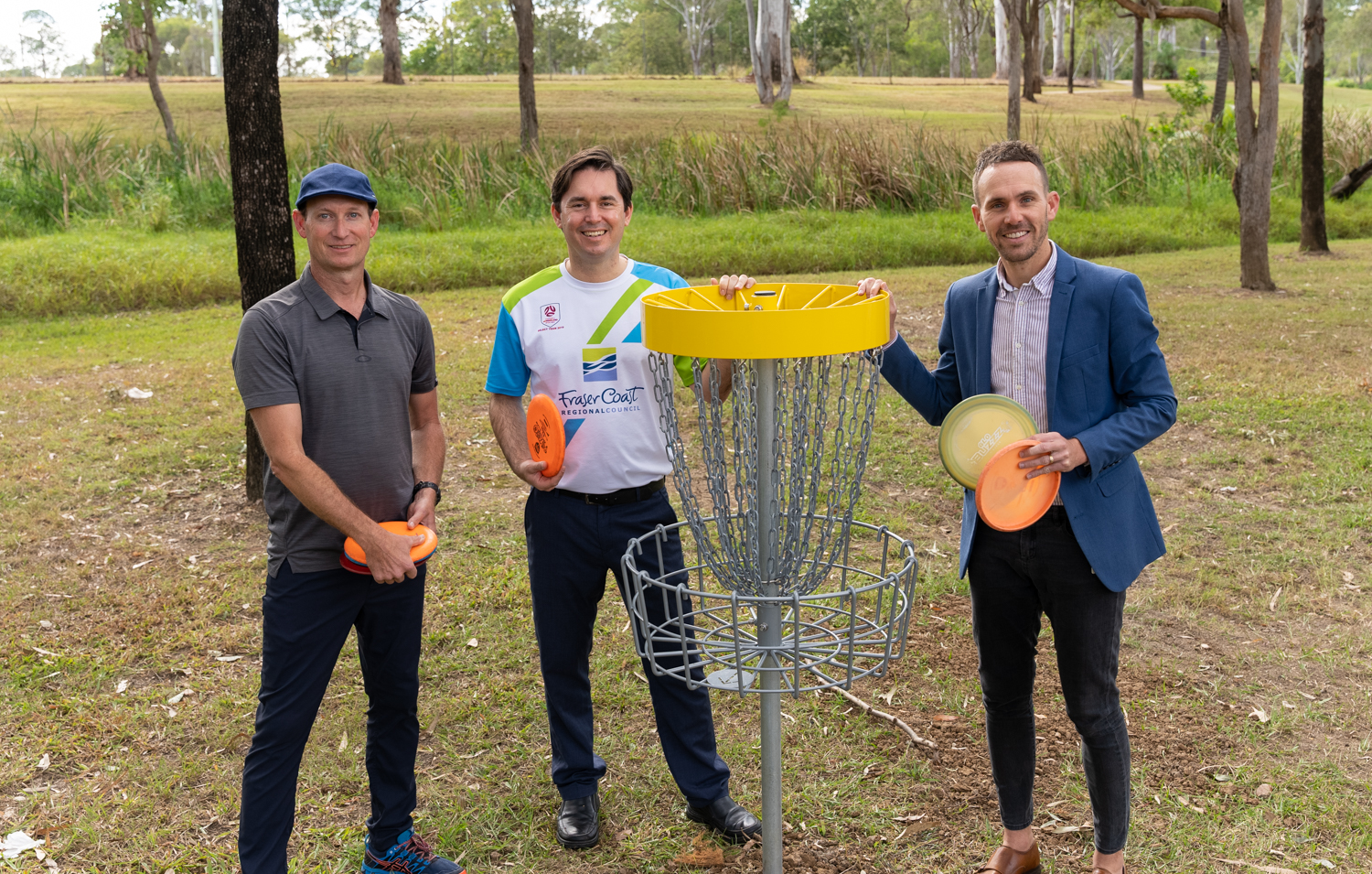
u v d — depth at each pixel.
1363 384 7.55
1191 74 21.75
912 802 3.16
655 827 3.07
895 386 2.73
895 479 6.11
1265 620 4.30
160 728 3.62
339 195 2.40
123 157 18.11
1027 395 2.49
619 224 2.77
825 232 15.30
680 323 1.80
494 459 6.65
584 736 3.02
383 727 2.75
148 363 9.12
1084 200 17.80
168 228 16.12
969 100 43.41
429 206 16.70
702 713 3.01
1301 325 9.62
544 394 2.71
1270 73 11.26
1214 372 8.02
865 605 4.42
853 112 36.06
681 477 2.03
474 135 26.95
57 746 3.48
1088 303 2.41
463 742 3.56
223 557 5.18
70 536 5.43
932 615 4.41
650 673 2.96
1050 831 2.99
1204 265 13.48
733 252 14.12
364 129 27.27
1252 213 11.54
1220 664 3.94
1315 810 3.04
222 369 8.90
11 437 7.03
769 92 37.97
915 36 83.56
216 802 3.21
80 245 13.44
